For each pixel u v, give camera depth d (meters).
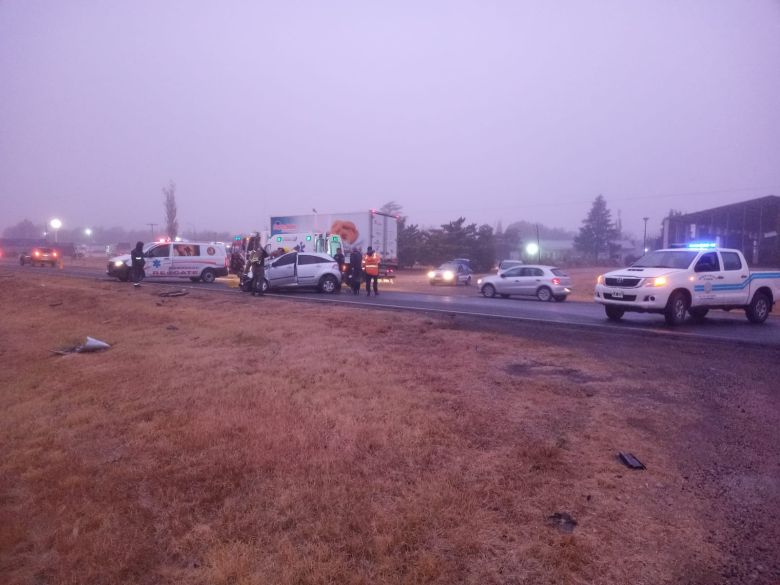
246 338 10.11
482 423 5.23
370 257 18.67
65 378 7.93
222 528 3.54
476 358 8.04
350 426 5.18
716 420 5.36
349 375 7.08
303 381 6.91
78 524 3.71
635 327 11.11
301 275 19.86
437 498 3.76
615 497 3.83
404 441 4.81
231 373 7.45
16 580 3.19
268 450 4.69
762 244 47.09
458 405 5.80
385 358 8.09
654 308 11.12
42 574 3.24
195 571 3.16
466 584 2.93
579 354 8.23
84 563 3.29
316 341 9.55
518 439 4.84
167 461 4.63
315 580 2.97
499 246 83.88
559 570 3.03
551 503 3.74
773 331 10.91
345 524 3.51
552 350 8.50
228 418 5.55
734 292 12.08
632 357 8.04
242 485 4.09
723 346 8.83
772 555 3.19
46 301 18.12
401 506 3.68
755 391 6.29
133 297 17.25
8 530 3.70
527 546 3.24
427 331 10.38
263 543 3.36
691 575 3.01
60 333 12.03
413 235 65.00
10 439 5.54
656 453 4.57
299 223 31.20
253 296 17.55
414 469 4.27
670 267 11.78
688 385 6.53
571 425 5.19
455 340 9.34
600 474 4.17
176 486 4.14
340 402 5.95
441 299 17.98
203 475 4.29
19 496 4.26
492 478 4.10
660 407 5.71
